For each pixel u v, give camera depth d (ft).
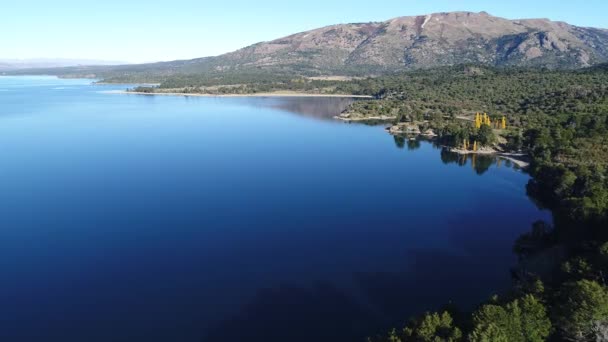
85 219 375.25
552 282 221.66
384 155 645.10
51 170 533.14
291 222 374.84
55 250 317.63
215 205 413.59
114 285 273.75
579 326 160.56
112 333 230.68
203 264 299.79
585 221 276.41
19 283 274.98
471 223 375.25
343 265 299.79
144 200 425.28
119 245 326.85
